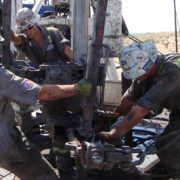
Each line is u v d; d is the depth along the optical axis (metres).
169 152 2.73
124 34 4.75
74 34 2.88
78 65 2.67
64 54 3.25
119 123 2.52
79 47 2.88
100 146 2.14
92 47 2.27
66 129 2.67
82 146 2.20
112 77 5.39
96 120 2.71
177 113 2.82
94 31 2.26
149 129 3.52
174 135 2.71
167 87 2.43
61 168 2.89
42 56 3.29
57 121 2.71
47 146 3.59
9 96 2.33
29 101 2.29
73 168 2.89
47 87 2.31
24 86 2.30
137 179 2.64
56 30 3.28
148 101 2.40
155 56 2.48
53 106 2.94
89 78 2.33
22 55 4.16
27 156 2.55
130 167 2.46
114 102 4.46
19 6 4.80
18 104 3.47
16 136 2.54
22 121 3.61
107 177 2.56
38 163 2.61
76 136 2.46
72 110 2.93
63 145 2.76
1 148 2.42
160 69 2.50
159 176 2.71
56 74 2.63
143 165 2.85
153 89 2.43
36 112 4.08
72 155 2.81
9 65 2.76
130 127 2.44
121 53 2.51
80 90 2.31
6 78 2.29
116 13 4.38
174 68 2.43
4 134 2.43
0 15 2.74
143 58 2.43
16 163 2.52
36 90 2.29
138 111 2.40
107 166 2.33
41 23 4.94
